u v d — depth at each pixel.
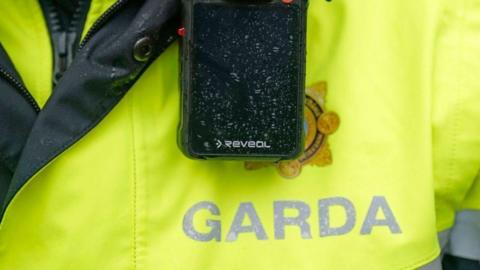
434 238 0.53
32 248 0.51
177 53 0.51
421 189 0.53
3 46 0.51
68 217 0.50
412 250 0.53
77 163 0.50
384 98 0.54
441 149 0.54
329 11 0.54
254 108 0.49
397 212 0.53
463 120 0.54
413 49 0.54
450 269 0.61
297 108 0.50
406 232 0.52
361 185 0.53
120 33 0.50
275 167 0.52
